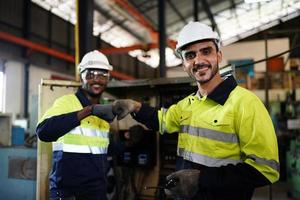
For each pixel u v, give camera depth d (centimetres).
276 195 411
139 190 259
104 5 677
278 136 523
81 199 152
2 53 624
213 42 112
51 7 738
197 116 114
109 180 248
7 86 652
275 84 560
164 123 139
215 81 114
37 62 712
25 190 232
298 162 362
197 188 99
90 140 156
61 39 786
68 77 817
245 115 100
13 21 649
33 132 263
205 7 701
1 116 300
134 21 773
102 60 163
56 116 140
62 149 152
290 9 618
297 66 561
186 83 227
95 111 138
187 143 117
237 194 103
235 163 104
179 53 119
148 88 261
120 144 192
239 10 757
